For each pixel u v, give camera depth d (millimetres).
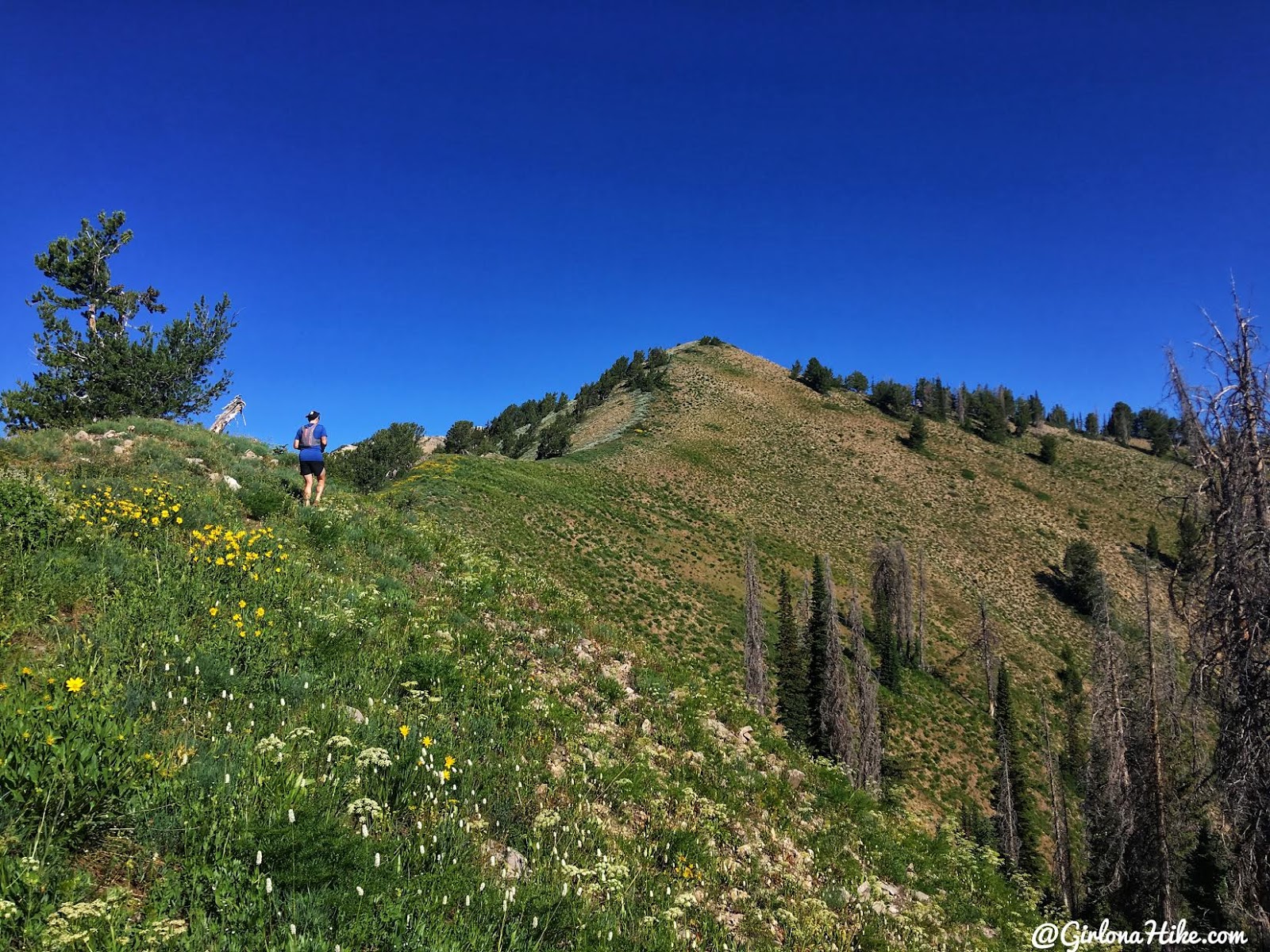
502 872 4504
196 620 6344
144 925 3102
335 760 4934
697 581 58719
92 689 4426
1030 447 129375
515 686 7477
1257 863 8375
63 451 11961
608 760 6898
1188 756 15953
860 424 125438
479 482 56250
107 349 24250
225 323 26297
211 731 4766
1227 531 8555
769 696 46312
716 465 96625
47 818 3432
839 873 7262
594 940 4250
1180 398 9258
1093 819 22125
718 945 4930
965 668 62000
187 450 13734
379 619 7992
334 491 14625
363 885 3734
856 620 56281
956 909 7980
